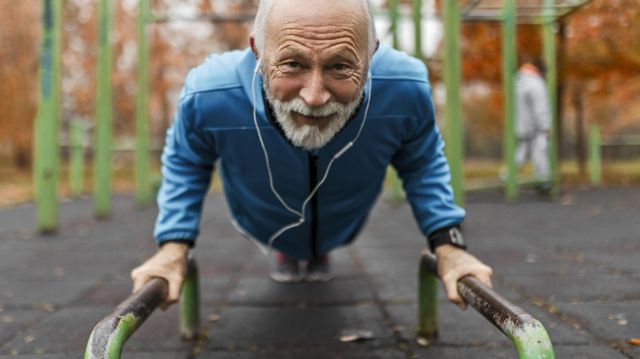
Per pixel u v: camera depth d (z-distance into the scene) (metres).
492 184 6.50
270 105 1.39
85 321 2.15
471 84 8.55
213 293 2.55
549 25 6.41
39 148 4.40
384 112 1.52
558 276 2.72
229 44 12.96
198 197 1.67
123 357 1.75
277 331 2.00
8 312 2.28
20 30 10.41
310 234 1.98
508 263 3.05
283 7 1.11
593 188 7.76
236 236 4.35
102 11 5.38
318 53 1.08
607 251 3.33
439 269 1.48
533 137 6.49
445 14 2.74
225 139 1.60
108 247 3.84
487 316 1.10
